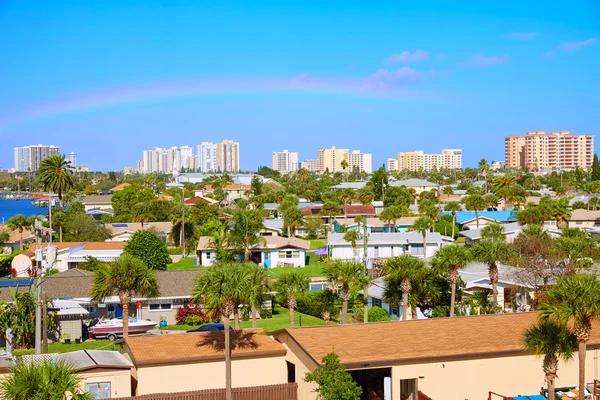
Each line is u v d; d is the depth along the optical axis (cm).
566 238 6538
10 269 8181
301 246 9575
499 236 7562
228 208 15150
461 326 3825
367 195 16625
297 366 3459
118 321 5497
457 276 5238
